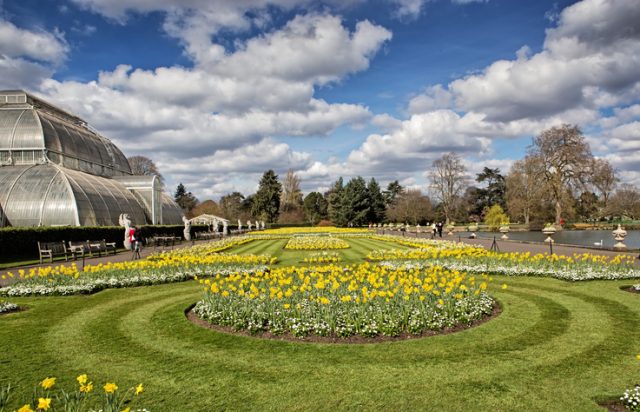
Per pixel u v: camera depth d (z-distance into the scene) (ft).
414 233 187.93
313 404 18.26
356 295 32.76
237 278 39.70
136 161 315.17
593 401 18.22
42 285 44.47
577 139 170.91
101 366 22.85
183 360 23.59
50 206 118.73
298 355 24.09
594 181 171.01
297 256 79.25
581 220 230.27
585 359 22.98
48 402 12.87
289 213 340.39
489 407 17.79
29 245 86.99
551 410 17.49
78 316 34.12
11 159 139.95
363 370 21.84
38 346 26.37
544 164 175.63
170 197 217.56
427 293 32.89
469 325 29.71
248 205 364.79
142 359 23.84
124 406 18.16
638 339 26.18
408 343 25.93
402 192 357.00
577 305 35.37
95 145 178.70
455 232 203.41
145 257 83.46
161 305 37.68
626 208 229.25
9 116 146.10
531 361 22.80
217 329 29.60
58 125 157.07
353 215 306.76
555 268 51.13
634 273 47.44
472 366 22.18
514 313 33.09
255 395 19.17
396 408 17.85
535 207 196.13
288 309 30.94
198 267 55.72
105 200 136.36
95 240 107.55
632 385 19.70
